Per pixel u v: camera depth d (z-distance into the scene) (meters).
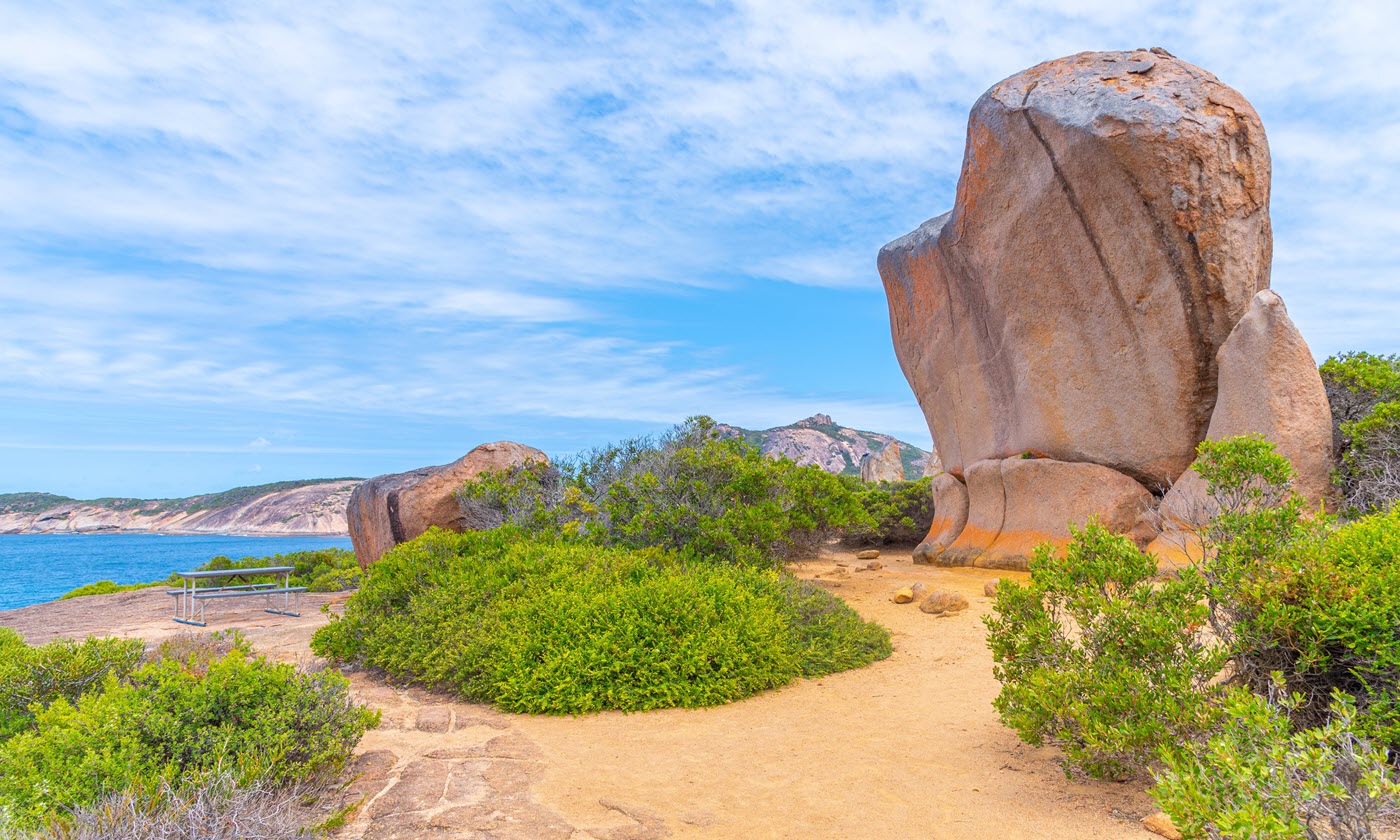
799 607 9.79
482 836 4.34
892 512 26.27
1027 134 16.05
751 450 16.06
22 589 41.84
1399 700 4.04
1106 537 5.31
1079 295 15.99
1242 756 3.25
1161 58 15.48
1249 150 14.12
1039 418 17.19
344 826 4.52
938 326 21.08
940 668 8.56
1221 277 14.07
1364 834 2.93
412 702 7.66
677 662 7.54
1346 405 14.14
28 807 4.21
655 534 13.20
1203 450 5.89
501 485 19.16
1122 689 4.55
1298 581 4.59
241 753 4.77
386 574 10.51
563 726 6.68
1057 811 4.49
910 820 4.46
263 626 13.49
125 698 5.17
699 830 4.39
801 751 5.85
